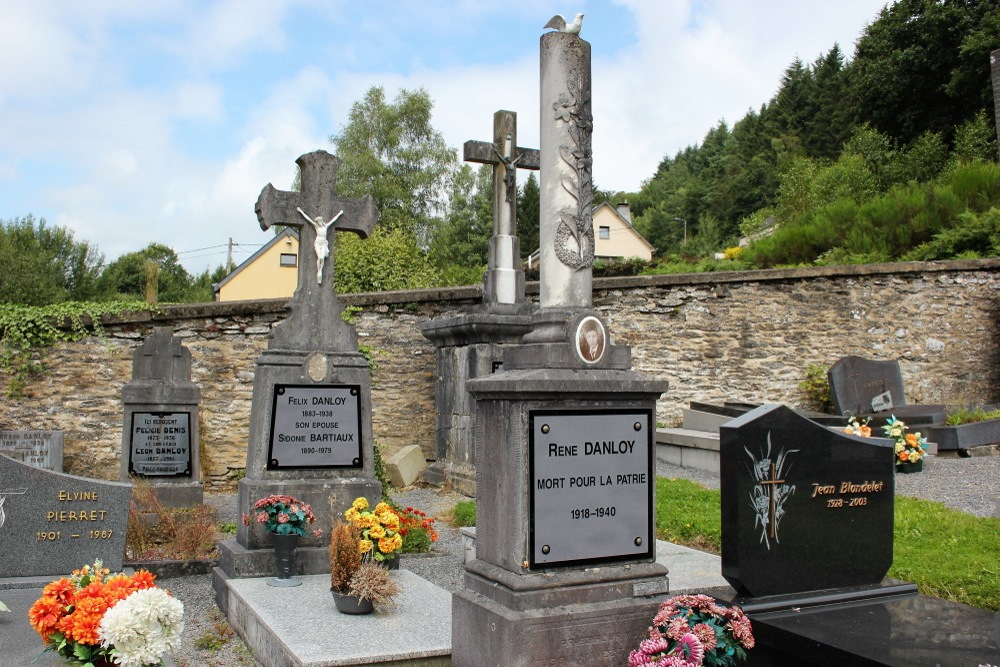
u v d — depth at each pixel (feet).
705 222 184.75
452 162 126.82
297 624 17.21
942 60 102.32
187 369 37.60
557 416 14.66
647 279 50.65
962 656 12.72
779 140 181.88
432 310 46.50
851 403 45.16
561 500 14.61
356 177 122.21
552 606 14.07
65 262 120.98
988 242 56.75
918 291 53.36
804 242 68.03
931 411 43.42
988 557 21.48
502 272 40.01
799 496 16.31
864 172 92.58
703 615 13.71
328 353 24.48
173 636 13.87
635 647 14.39
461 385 40.16
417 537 27.84
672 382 50.60
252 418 24.43
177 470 36.32
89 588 13.98
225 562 22.52
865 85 110.93
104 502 21.74
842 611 15.43
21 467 21.21
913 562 21.06
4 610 18.08
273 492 22.91
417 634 16.53
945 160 91.81
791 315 51.98
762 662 14.71
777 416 16.24
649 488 15.49
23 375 42.16
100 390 42.83
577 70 16.22
